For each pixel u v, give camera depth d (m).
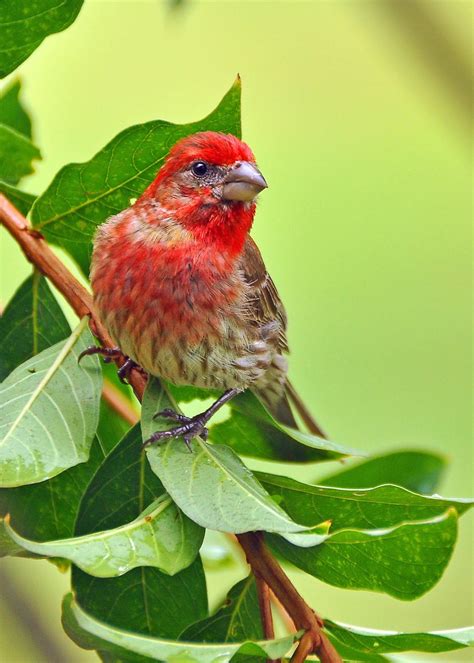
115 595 7.14
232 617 7.02
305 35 15.33
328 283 14.53
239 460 7.08
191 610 7.15
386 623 12.77
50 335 8.17
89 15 14.44
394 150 15.14
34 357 7.60
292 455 8.16
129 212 8.98
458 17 13.60
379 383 14.06
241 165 9.05
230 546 9.19
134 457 7.29
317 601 12.80
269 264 14.54
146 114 14.52
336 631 6.70
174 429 7.31
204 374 9.27
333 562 6.78
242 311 9.41
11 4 7.70
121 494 7.20
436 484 8.61
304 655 6.37
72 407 7.31
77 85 14.27
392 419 13.80
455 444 13.88
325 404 13.96
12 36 7.83
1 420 7.06
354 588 6.76
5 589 9.90
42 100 14.10
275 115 15.20
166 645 6.00
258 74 15.15
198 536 6.64
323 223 14.72
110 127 14.26
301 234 14.66
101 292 8.75
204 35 15.05
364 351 14.21
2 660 9.70
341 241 14.72
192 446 7.15
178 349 9.05
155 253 8.88
